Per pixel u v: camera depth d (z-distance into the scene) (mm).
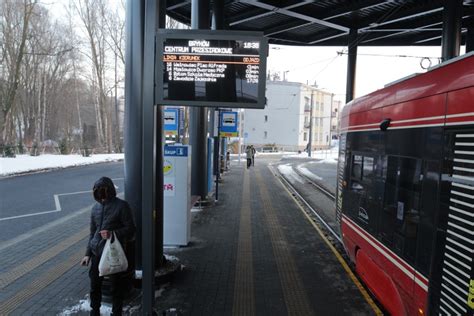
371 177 5125
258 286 5809
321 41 22016
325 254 7461
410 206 3803
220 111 16219
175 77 4336
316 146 77125
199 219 10562
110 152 45656
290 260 7066
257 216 11078
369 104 5434
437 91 3404
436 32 19984
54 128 55188
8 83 32469
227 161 27703
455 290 2912
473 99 2846
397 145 4254
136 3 5164
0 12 33375
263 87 4383
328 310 5031
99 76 42719
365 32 20062
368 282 4965
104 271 4219
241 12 18031
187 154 7695
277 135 69875
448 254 3033
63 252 7422
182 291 5574
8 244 7965
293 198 14695
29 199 13633
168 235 7797
